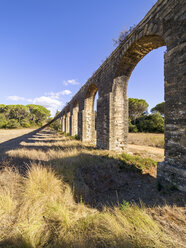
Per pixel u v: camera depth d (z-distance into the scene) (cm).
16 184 289
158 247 143
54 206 233
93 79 930
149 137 1222
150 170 473
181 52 303
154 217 208
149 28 423
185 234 168
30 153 547
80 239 163
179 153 301
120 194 354
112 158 527
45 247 162
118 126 675
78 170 411
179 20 311
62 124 2498
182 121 296
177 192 282
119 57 614
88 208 278
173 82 320
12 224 194
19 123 3525
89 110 1133
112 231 171
